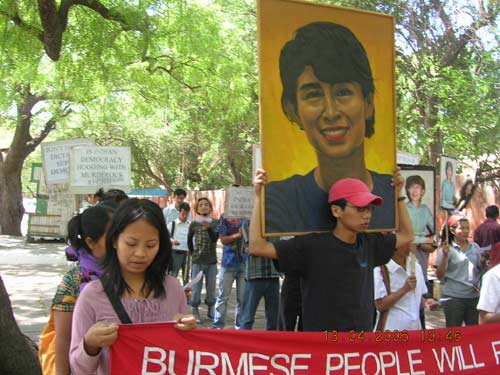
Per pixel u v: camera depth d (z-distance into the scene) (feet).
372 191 13.88
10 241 73.77
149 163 125.18
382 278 16.22
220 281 26.89
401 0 44.42
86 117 79.36
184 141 112.88
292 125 12.96
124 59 50.52
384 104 14.19
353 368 11.56
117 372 9.18
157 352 9.45
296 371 11.03
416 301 16.63
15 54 44.60
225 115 70.54
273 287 23.86
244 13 63.93
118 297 9.18
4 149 84.38
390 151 14.24
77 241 10.91
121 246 8.98
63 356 10.38
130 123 104.22
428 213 20.43
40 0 34.06
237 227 27.48
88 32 45.52
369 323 12.49
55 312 10.52
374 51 14.14
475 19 44.16
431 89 37.83
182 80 61.82
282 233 12.61
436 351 12.38
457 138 37.22
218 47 57.47
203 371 10.02
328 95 13.41
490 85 39.91
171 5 52.85
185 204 34.17
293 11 13.07
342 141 13.51
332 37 13.56
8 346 11.65
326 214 13.08
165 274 9.62
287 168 12.82
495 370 12.76
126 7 43.70
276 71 12.82
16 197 83.56
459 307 21.16
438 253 21.77
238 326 26.68
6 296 11.80
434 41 44.68
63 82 59.62
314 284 12.14
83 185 26.66
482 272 20.81
